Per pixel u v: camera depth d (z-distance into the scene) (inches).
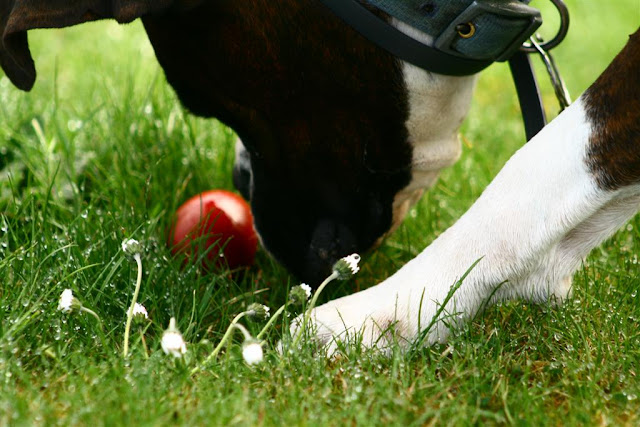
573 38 340.2
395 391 116.9
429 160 135.6
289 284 158.1
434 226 189.2
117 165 194.2
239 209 162.6
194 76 128.5
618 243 168.7
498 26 120.7
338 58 123.9
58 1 112.5
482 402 115.4
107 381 112.1
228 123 133.7
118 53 294.2
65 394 109.6
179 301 144.6
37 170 187.9
